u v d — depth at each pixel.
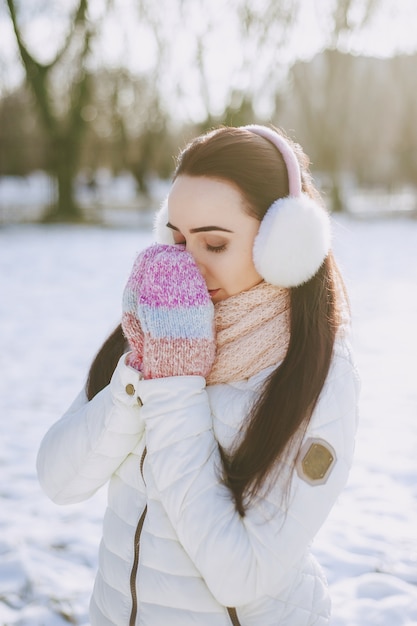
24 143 31.55
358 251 14.51
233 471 1.13
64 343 6.82
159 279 1.17
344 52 24.67
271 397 1.13
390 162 38.97
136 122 33.00
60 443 1.32
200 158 1.18
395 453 3.91
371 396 4.98
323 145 26.11
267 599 1.17
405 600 2.48
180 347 1.16
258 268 1.16
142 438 1.27
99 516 3.22
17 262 13.05
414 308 8.41
